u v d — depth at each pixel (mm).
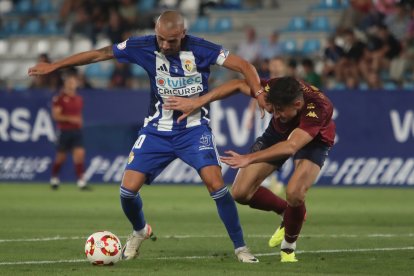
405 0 73125
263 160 23578
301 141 24031
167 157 26047
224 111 60438
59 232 34469
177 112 25844
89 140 62969
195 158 25594
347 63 68125
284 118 24562
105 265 24594
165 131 25906
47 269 23906
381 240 32031
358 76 67938
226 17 82062
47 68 25797
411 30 71750
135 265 24797
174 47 24906
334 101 60750
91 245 24562
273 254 27938
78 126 58188
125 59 25969
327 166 61219
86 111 62656
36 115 62750
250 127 58875
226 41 79938
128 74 71438
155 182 62688
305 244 30688
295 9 81000
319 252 28234
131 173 25844
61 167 63688
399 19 72562
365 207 47375
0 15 87938
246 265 24828
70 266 24562
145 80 74875
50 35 84062
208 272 23359
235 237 25562
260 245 30594
